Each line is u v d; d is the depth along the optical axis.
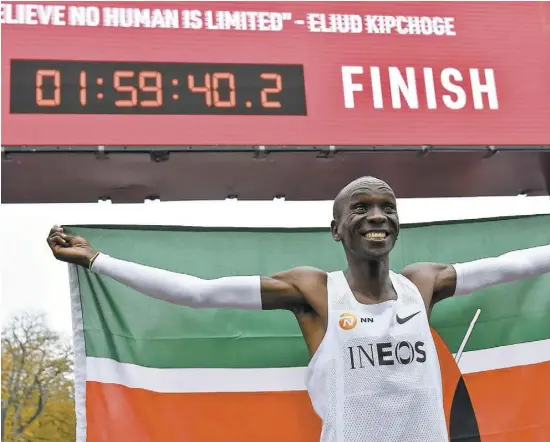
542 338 5.39
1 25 6.00
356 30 6.45
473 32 6.61
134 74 6.04
